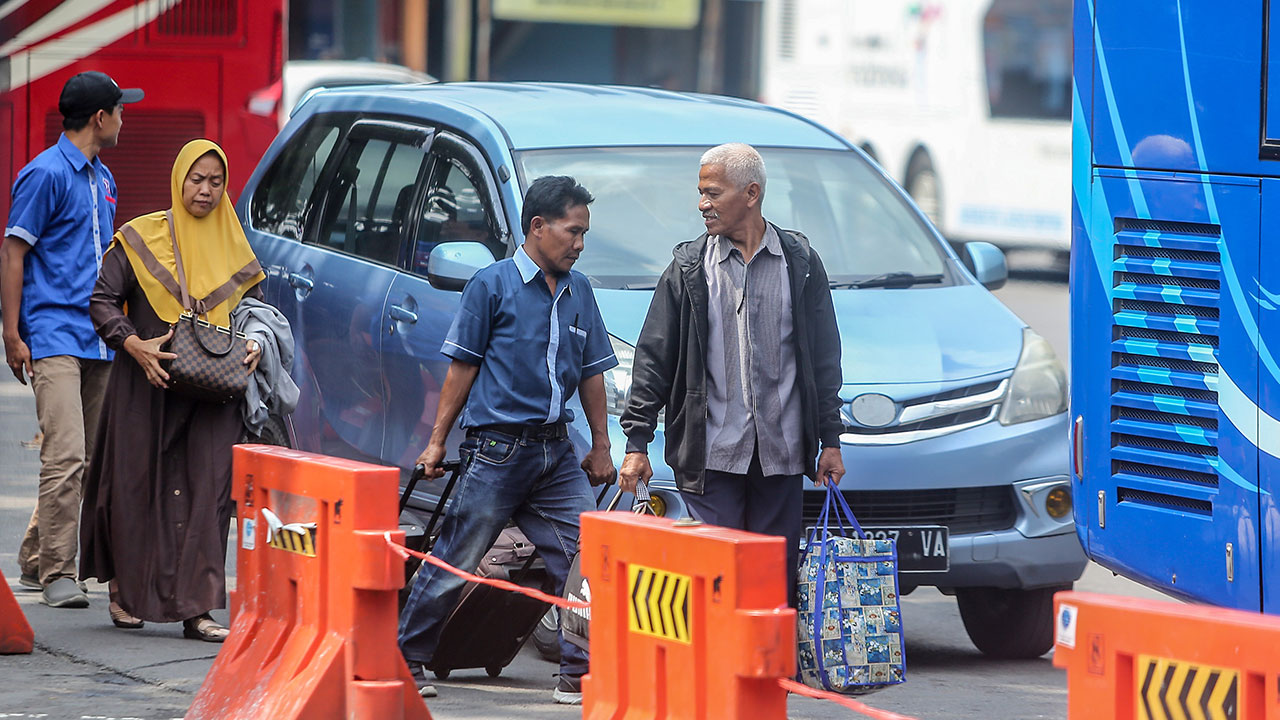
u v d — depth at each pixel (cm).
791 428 1745
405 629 1833
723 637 1182
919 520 2006
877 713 1107
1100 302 1698
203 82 3978
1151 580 1655
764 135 2444
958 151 6406
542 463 1803
